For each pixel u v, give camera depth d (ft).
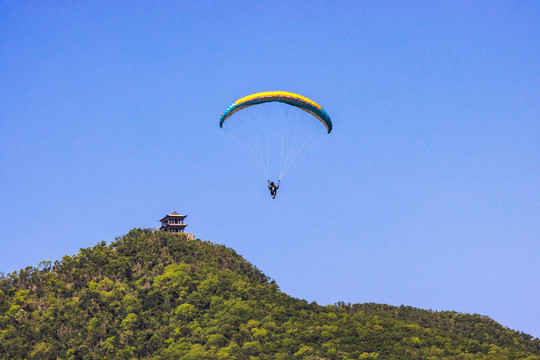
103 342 409.28
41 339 410.93
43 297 455.63
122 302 451.94
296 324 433.48
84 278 479.41
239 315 441.27
